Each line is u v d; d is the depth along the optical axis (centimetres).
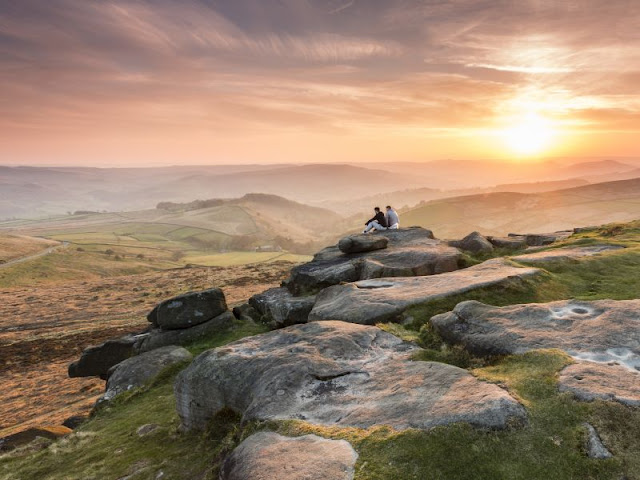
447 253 2453
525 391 837
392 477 691
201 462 1123
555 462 677
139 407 1845
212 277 13425
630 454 672
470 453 713
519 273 1716
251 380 1180
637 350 925
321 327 1413
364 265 2436
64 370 5294
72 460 1438
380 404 923
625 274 1705
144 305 10144
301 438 855
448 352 1148
